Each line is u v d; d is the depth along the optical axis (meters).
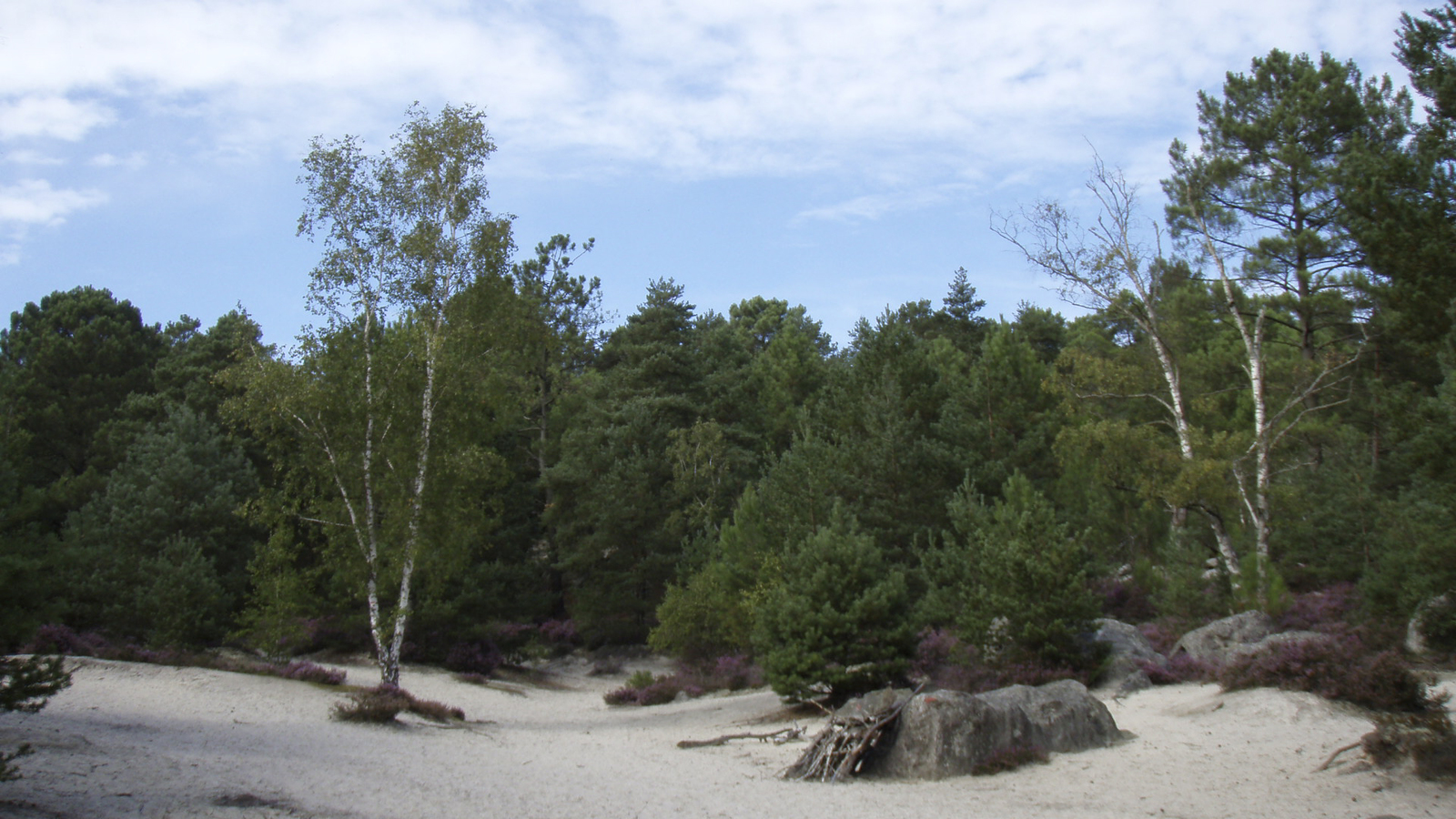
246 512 24.66
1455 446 12.45
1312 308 29.05
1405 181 12.80
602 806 12.26
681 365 51.44
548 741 20.62
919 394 38.03
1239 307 30.75
